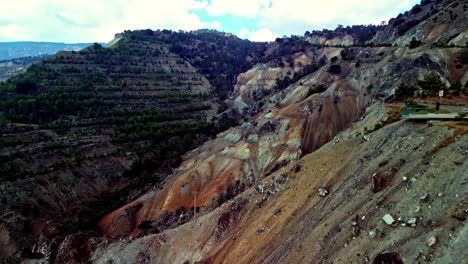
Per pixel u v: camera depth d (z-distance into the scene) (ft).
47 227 240.94
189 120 488.85
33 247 223.51
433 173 104.27
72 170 318.45
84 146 358.64
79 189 307.78
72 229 242.58
